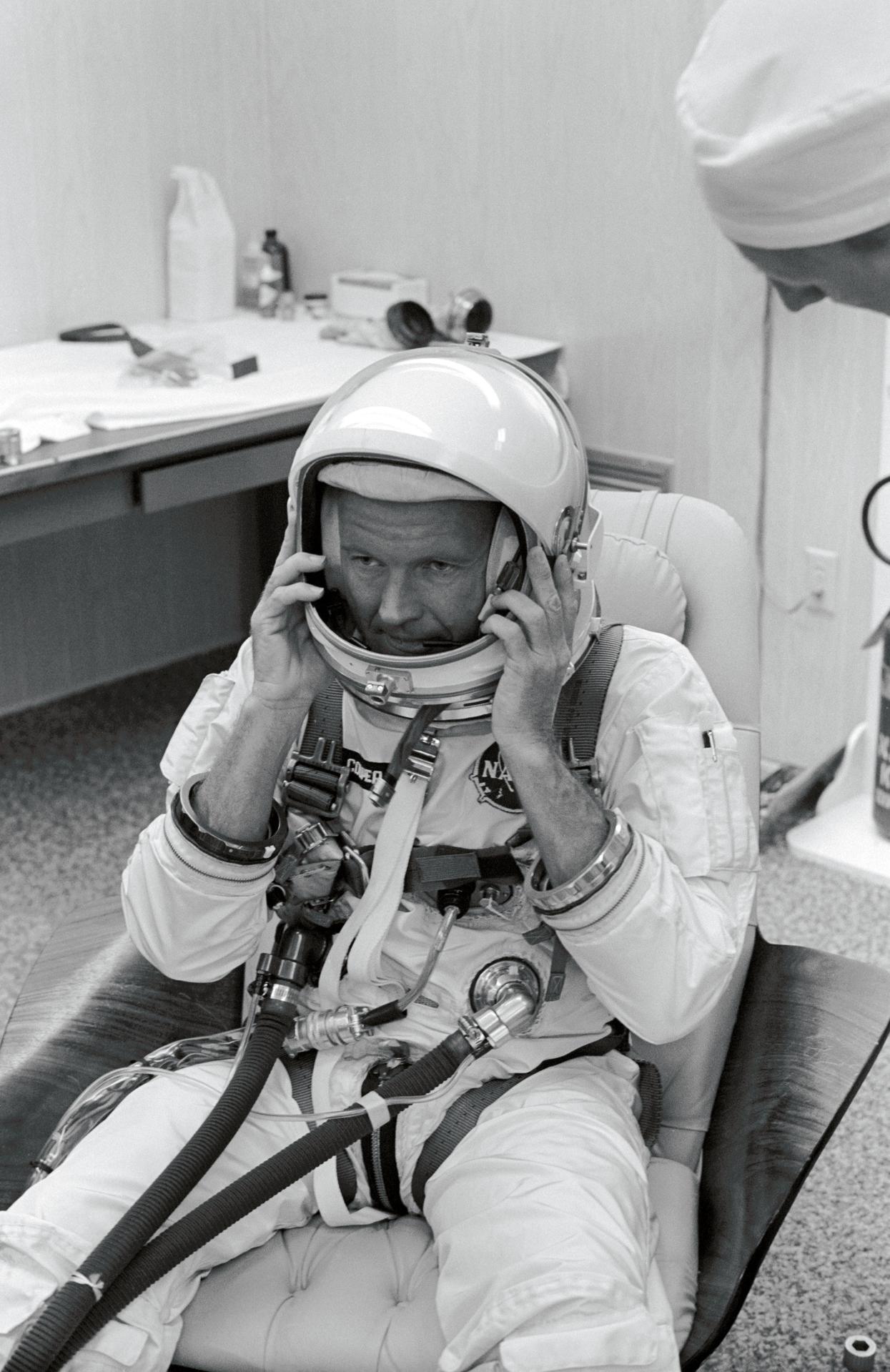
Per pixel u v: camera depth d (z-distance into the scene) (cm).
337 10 331
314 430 127
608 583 169
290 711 132
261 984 137
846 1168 203
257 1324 126
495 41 307
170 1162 126
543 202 312
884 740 275
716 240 289
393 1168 132
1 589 338
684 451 307
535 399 128
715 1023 149
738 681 170
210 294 340
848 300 83
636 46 288
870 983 147
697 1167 146
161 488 256
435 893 133
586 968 131
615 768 137
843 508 289
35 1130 138
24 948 253
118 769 321
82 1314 114
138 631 367
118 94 326
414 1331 123
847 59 73
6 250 317
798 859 281
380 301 320
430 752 131
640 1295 116
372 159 337
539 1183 122
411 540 123
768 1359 173
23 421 251
